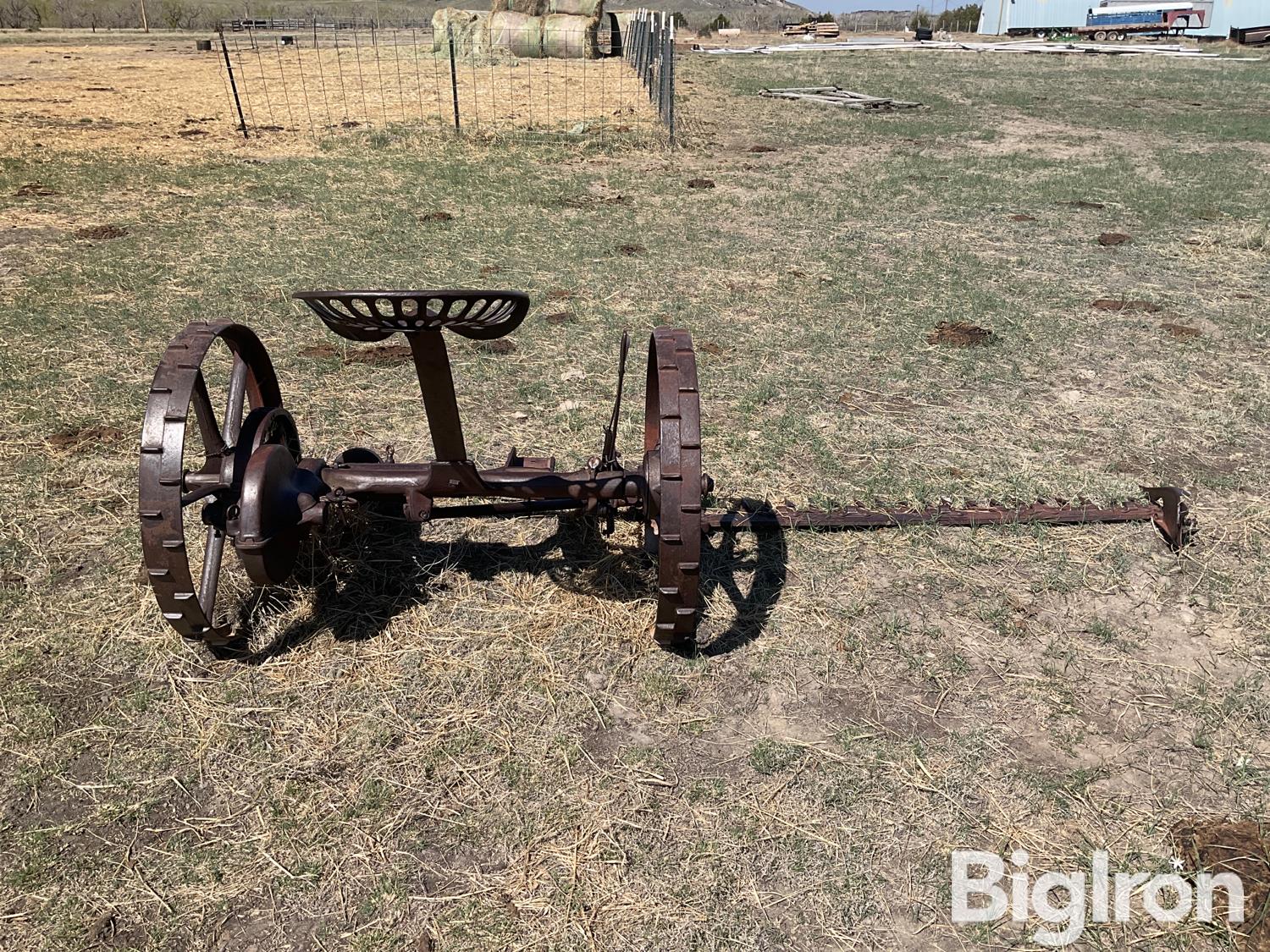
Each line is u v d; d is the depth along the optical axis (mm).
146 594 3453
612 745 2857
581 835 2547
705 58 30875
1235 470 4523
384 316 2697
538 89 19922
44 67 23422
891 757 2816
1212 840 2533
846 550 3844
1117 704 3047
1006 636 3363
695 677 3135
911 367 5691
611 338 6078
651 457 3264
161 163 11352
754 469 4457
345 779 2719
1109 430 4918
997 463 4547
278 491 3008
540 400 5199
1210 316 6605
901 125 15711
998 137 14602
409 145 12953
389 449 3902
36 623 3281
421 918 2322
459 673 3131
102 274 7109
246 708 2957
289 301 6648
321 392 5238
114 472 4305
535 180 10867
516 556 3775
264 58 26453
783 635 3344
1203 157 12797
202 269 7312
